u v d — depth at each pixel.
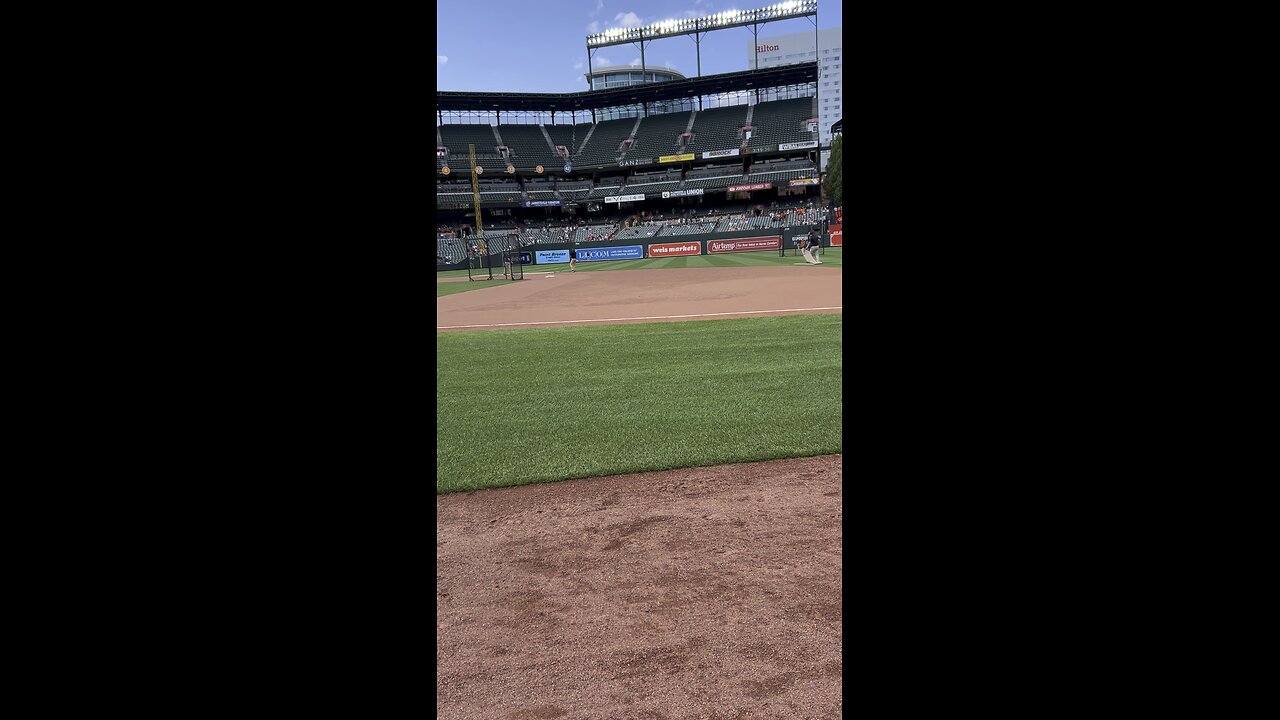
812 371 7.77
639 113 68.75
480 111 64.12
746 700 2.19
